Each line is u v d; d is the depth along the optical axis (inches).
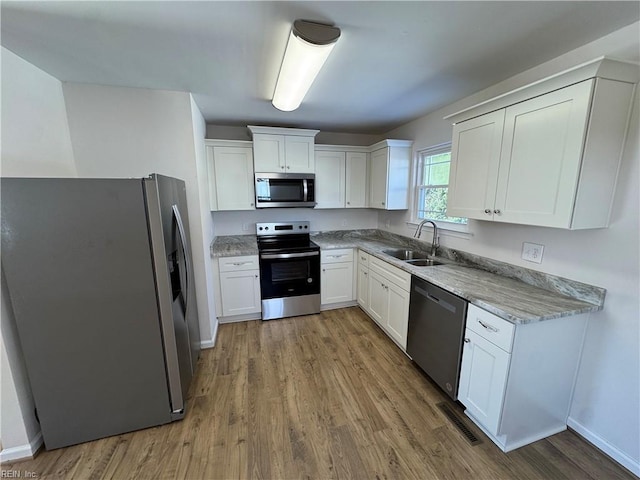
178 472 57.9
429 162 121.0
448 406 75.5
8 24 51.9
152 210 61.9
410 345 92.3
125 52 63.3
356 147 141.6
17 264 55.1
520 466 59.0
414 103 100.9
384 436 66.1
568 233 65.8
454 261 101.5
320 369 91.4
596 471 58.0
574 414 67.4
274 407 75.3
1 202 52.7
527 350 58.5
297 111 110.2
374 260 118.4
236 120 123.6
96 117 83.0
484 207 75.1
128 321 63.8
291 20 51.9
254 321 126.3
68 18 50.6
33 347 58.3
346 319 127.3
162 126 87.8
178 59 66.8
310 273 129.0
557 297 66.0
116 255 60.9
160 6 47.3
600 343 61.2
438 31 55.7
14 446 59.6
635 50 53.4
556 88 55.9
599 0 46.2
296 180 130.0
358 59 67.4
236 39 58.4
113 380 64.8
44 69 71.1
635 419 56.8
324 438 65.6
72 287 59.1
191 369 82.7
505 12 49.6
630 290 55.8
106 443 64.7
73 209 56.9
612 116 52.8
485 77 78.0
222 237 142.6
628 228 55.4
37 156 69.6
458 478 56.6
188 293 80.4
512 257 80.6
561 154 55.7
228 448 63.3
